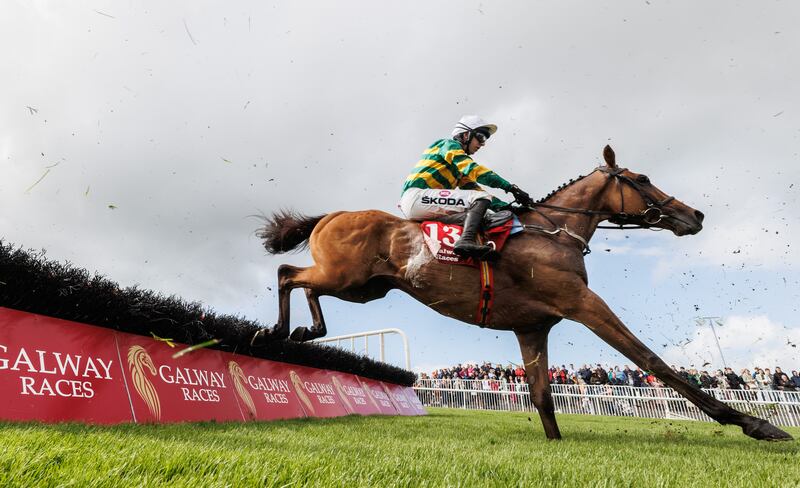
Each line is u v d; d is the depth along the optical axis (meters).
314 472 1.55
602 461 2.33
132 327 4.06
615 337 3.40
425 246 3.66
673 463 2.37
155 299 4.23
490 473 1.82
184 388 4.17
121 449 1.80
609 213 4.00
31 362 3.21
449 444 2.91
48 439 1.83
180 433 2.86
